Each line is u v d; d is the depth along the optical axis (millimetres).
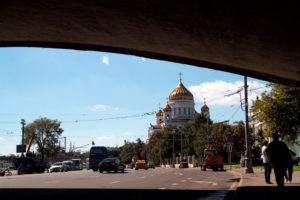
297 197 10695
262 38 12734
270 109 34469
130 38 15750
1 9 13086
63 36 16531
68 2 12234
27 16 13906
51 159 107438
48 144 97500
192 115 138000
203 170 44094
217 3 10055
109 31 15109
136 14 12484
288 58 15055
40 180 24109
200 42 14688
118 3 11703
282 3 9188
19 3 12492
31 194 13555
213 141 71250
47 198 12031
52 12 13359
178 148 125438
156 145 128625
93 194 13383
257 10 10047
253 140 64875
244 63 17422
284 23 10758
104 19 13609
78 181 22172
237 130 65875
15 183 20750
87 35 16078
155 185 18109
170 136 126125
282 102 34406
